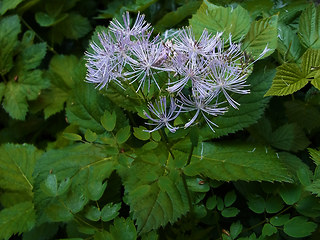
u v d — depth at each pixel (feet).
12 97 1.30
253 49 0.86
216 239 0.91
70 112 1.01
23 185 1.09
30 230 1.06
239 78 0.73
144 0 1.12
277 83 0.79
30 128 1.38
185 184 0.78
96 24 1.49
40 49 1.33
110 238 0.77
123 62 0.80
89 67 0.81
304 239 0.83
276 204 0.80
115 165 0.87
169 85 0.83
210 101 0.76
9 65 1.32
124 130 0.80
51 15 1.40
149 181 0.82
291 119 1.00
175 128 0.75
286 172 0.78
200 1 1.04
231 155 0.85
